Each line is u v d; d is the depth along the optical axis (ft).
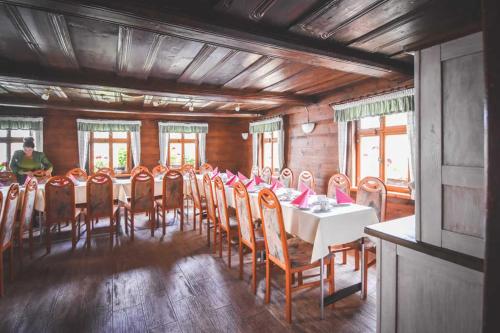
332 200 9.40
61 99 15.20
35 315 6.68
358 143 13.34
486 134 1.87
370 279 8.63
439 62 3.97
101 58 8.54
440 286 4.02
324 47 7.31
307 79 11.42
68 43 7.34
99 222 15.53
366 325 6.36
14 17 5.95
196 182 13.09
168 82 11.34
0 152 17.51
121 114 20.44
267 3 5.38
